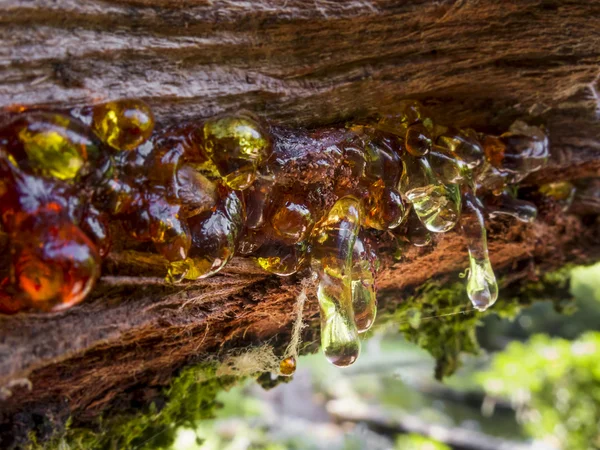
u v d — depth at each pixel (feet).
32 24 0.56
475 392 4.40
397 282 0.89
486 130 0.84
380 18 0.67
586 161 0.88
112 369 0.67
